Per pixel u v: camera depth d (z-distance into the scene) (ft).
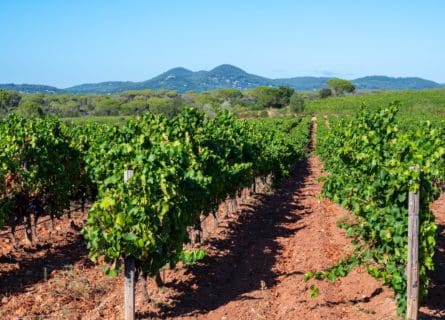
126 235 23.49
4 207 35.24
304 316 25.76
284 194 68.23
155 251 25.45
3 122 49.08
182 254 27.96
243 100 434.30
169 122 40.83
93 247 24.11
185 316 26.22
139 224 24.00
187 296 28.86
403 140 25.99
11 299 28.68
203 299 28.66
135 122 38.86
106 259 24.62
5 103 243.19
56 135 48.80
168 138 36.81
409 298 22.63
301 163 114.52
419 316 24.11
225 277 32.63
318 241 40.68
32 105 207.92
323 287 29.76
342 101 309.63
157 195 25.99
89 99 369.09
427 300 27.17
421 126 33.76
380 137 31.45
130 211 23.95
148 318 25.72
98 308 27.17
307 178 88.33
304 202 61.26
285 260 36.04
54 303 27.94
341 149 35.19
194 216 32.30
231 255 37.27
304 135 128.36
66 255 37.55
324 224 47.26
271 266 34.65
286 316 26.00
